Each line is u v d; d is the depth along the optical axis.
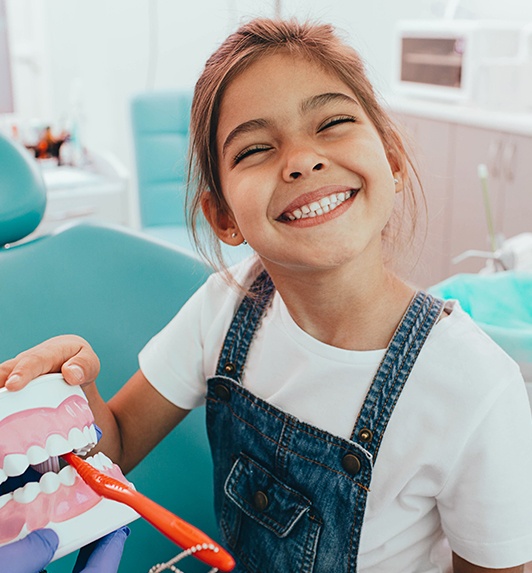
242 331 0.88
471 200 2.87
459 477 0.76
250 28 0.77
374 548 0.81
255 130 0.73
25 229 1.02
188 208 1.05
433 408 0.76
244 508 0.87
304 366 0.81
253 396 0.86
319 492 0.81
